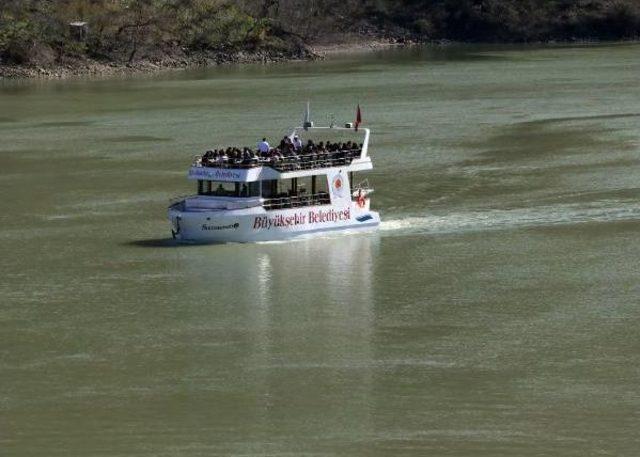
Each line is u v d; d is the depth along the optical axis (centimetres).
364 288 12075
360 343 10712
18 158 18988
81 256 13200
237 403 9556
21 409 9469
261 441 8906
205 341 10806
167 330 11062
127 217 14850
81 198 15962
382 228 14200
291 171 13488
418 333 10925
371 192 15112
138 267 12762
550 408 9412
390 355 10450
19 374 10125
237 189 13475
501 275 12450
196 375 10081
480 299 11769
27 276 12550
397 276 12444
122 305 11675
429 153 18800
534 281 12262
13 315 11456
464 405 9469
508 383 9862
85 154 19262
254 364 10294
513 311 11444
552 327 11025
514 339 10775
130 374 10119
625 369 10125
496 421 9206
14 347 10706
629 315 11306
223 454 8719
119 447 8825
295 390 9769
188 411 9419
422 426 9119
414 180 16712
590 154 18475
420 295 11888
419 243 13562
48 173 17700
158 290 12075
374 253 13212
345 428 9106
